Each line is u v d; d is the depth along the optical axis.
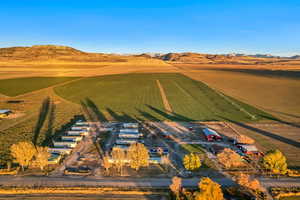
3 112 87.25
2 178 44.16
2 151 55.56
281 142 63.16
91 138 66.12
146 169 48.22
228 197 38.94
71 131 68.69
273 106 102.44
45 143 61.75
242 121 81.75
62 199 37.69
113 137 67.06
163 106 103.00
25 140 62.91
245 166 49.69
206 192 33.91
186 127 75.44
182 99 117.75
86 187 41.06
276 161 44.81
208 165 50.12
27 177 44.69
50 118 84.06
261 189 39.56
